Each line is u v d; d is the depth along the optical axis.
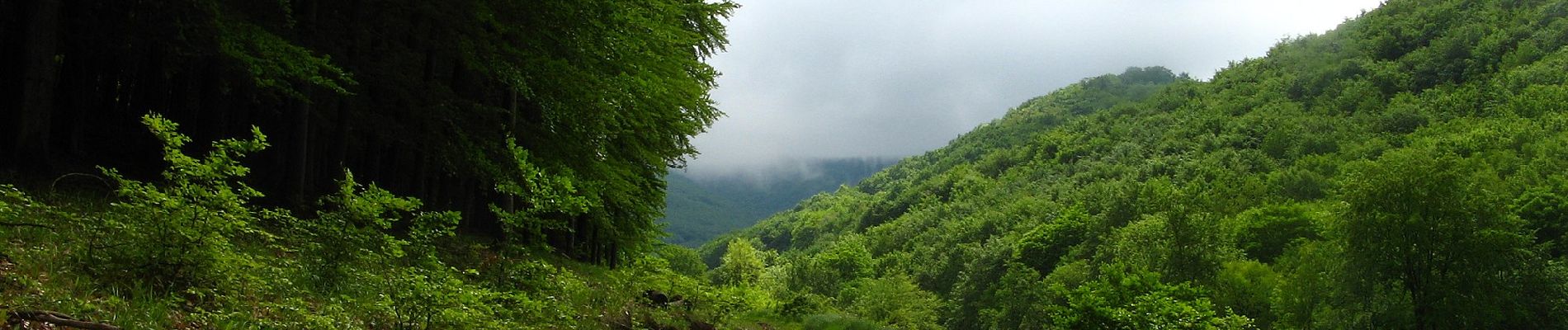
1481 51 130.75
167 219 5.98
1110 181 124.38
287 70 10.88
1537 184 53.41
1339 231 31.98
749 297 15.70
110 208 8.09
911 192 183.50
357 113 14.20
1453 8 152.38
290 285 6.69
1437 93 125.19
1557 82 104.50
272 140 15.98
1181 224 37.75
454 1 13.06
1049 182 145.12
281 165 14.59
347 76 11.30
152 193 5.98
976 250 75.94
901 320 46.06
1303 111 139.75
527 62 13.63
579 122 15.31
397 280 6.98
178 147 6.15
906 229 140.12
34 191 8.22
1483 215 29.56
